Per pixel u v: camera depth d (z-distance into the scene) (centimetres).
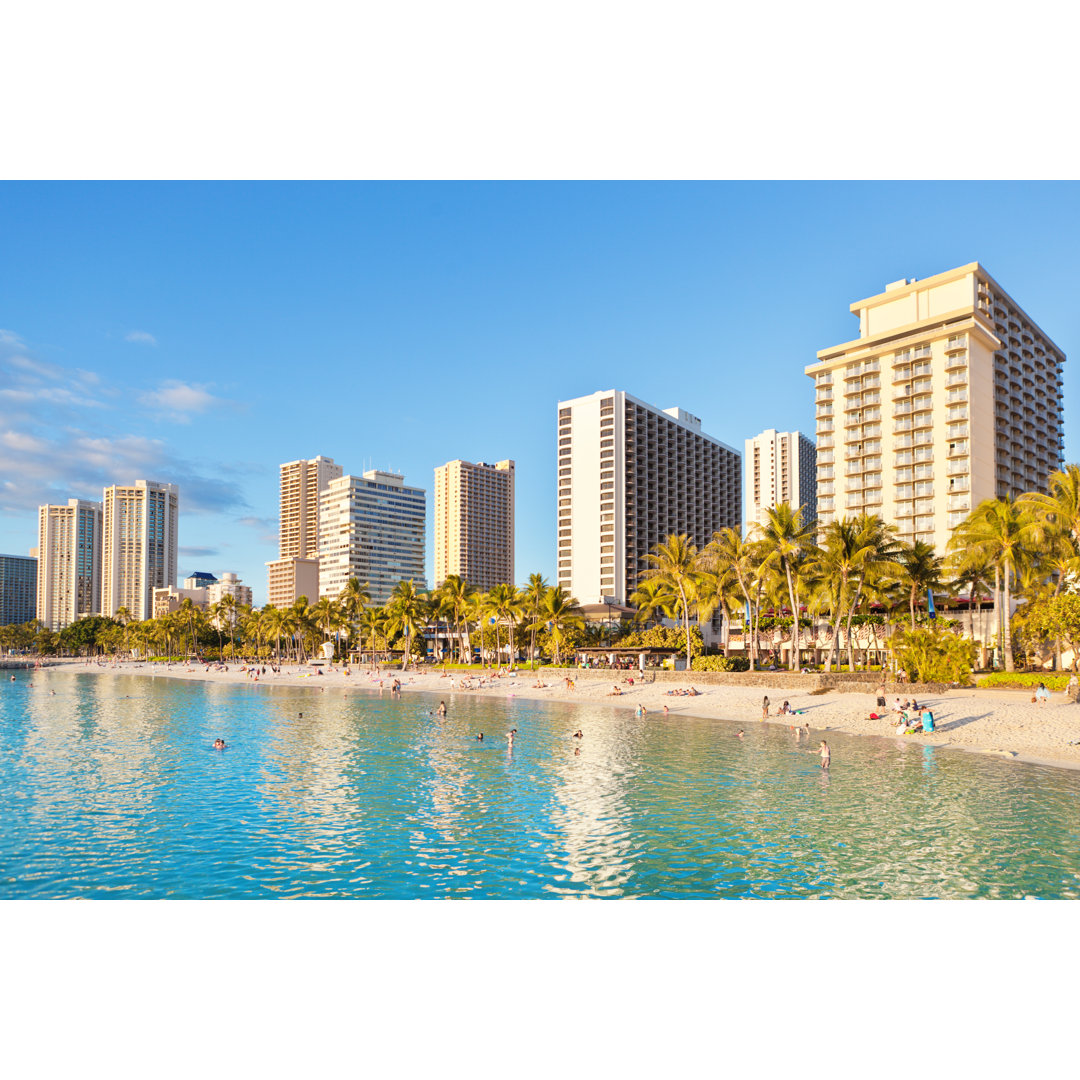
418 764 3750
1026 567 6856
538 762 3759
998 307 14275
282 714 6462
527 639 13200
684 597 8506
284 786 3231
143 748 4447
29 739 4928
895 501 13638
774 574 7781
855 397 14388
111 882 2008
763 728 4916
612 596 17725
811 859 2136
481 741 4559
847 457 14338
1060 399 16162
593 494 18350
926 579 8162
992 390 13738
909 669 6184
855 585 7850
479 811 2744
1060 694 5331
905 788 3016
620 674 8194
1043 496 6881
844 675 6312
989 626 9250
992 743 4016
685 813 2672
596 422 18500
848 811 2662
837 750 3966
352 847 2314
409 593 13600
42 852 2286
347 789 3152
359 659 17312
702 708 6050
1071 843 2256
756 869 2056
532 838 2388
